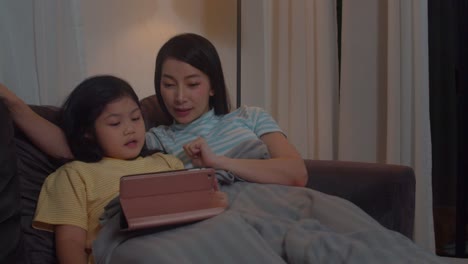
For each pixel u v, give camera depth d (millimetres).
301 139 2260
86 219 1006
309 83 2238
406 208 1314
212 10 2338
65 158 1103
